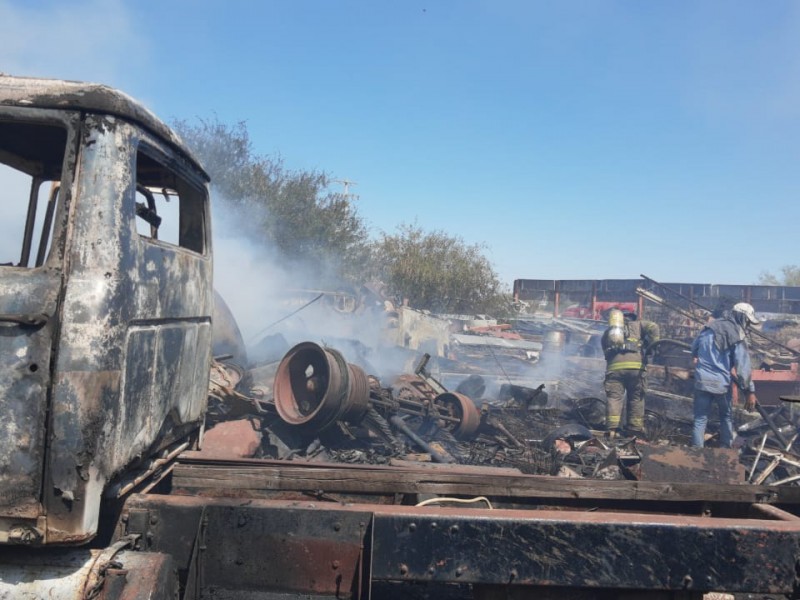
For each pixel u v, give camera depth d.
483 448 6.59
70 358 1.89
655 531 2.63
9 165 2.79
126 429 2.15
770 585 2.63
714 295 17.61
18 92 2.03
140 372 2.25
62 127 2.04
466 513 2.66
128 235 2.09
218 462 3.45
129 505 2.59
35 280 1.92
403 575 2.58
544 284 22.58
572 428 6.35
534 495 3.27
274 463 3.51
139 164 2.56
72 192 1.98
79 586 2.03
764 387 9.97
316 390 5.76
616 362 7.86
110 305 1.97
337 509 2.64
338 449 5.95
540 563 2.60
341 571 2.61
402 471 3.27
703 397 7.21
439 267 22.44
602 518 2.67
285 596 2.61
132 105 2.15
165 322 2.51
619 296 19.72
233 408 5.64
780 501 3.29
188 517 2.60
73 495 1.88
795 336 13.36
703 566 2.62
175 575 2.30
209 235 3.25
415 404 6.67
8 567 2.06
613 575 2.61
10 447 1.89
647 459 4.58
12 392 1.89
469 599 3.18
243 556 2.61
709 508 3.34
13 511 1.88
